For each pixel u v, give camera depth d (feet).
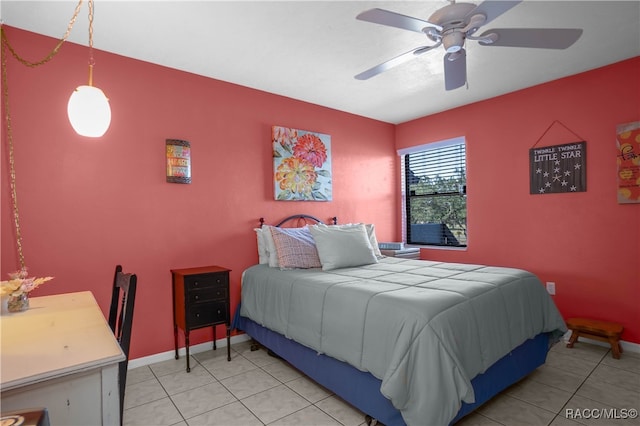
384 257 11.69
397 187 15.76
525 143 11.54
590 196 10.19
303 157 12.27
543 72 10.31
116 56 8.80
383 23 5.59
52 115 7.91
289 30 7.82
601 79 9.95
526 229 11.55
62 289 7.95
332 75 10.33
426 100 12.64
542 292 8.13
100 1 6.63
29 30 7.66
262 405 7.11
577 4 6.97
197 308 8.87
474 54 9.11
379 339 5.98
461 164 13.85
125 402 7.24
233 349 10.25
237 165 10.84
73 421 3.26
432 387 5.20
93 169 8.40
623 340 9.63
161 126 9.43
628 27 7.84
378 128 15.07
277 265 10.12
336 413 6.80
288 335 8.16
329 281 7.91
